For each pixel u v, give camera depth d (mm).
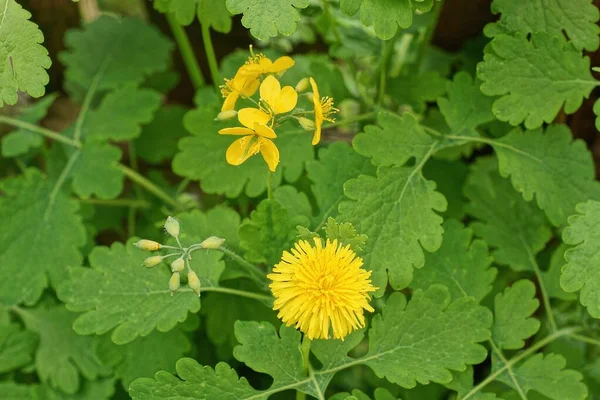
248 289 581
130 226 671
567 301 605
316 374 520
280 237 534
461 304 526
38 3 701
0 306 600
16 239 608
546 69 551
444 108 571
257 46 725
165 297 542
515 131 569
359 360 521
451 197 624
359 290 480
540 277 577
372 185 534
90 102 674
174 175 735
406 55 658
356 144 543
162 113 688
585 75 554
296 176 573
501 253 581
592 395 594
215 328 578
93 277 549
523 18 553
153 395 497
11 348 601
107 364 558
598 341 562
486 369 656
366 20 502
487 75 549
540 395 562
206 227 561
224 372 504
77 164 630
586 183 565
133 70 678
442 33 673
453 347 521
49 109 739
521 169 562
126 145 730
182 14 551
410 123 554
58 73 736
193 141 580
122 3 763
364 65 688
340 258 483
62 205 617
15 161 693
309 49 735
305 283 478
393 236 529
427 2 506
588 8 553
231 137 580
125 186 714
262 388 636
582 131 637
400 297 527
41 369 598
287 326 501
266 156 503
